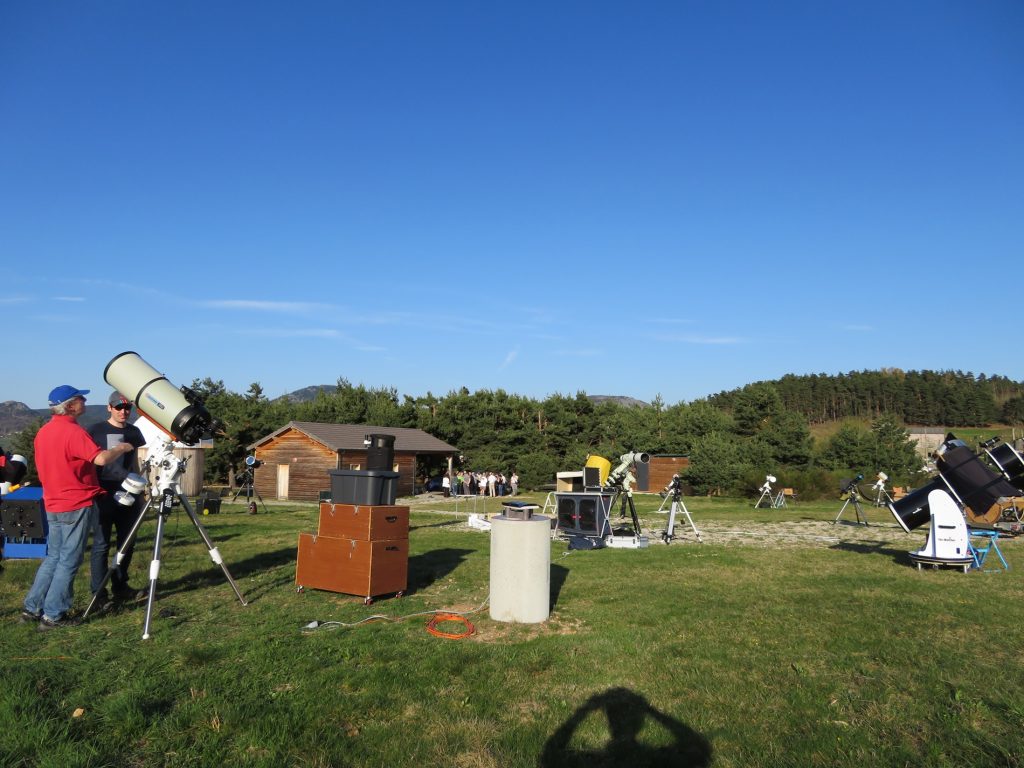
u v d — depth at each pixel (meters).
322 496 8.55
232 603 7.61
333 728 4.22
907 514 11.38
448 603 7.80
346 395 56.09
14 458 9.87
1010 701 4.66
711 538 15.59
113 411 7.66
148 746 3.97
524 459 46.94
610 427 56.00
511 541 6.98
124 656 5.57
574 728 4.30
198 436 7.36
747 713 4.57
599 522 13.73
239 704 4.52
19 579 8.55
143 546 12.34
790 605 7.77
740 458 37.22
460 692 4.91
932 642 6.23
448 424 52.81
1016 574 10.14
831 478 31.89
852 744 4.07
